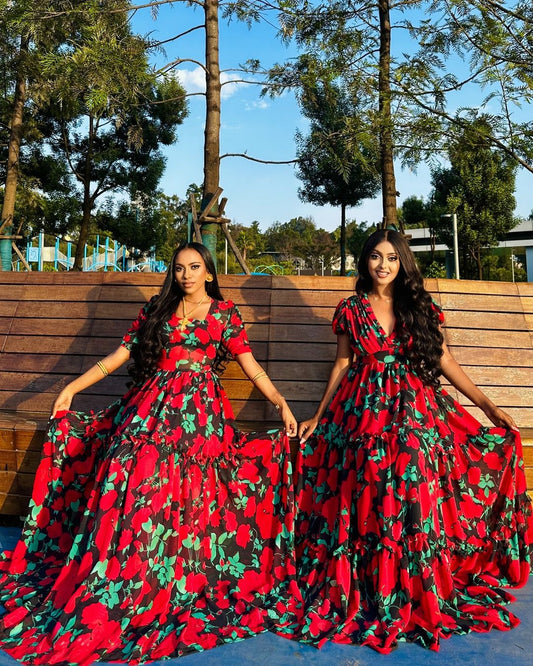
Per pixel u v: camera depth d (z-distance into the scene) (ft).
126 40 18.76
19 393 13.28
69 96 19.42
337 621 7.66
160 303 9.40
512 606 8.21
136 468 8.10
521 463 9.28
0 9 22.99
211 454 8.73
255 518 9.07
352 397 9.23
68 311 14.01
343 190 46.06
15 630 7.23
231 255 173.27
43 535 9.30
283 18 21.13
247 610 7.91
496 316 13.55
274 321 13.41
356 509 8.30
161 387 9.05
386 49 23.66
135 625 7.41
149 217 56.03
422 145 20.80
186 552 8.16
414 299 9.27
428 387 9.27
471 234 68.74
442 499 8.69
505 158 21.45
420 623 7.51
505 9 19.71
